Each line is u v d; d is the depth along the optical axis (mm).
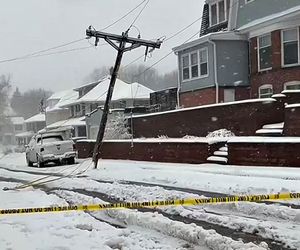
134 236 7281
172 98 31766
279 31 22734
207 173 14828
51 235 7410
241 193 10703
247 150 16031
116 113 30812
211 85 26031
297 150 14445
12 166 27953
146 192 11859
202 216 8445
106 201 11070
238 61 26016
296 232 7051
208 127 21672
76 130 53312
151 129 26344
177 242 6859
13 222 8758
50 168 23219
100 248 6461
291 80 22344
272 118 19125
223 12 28078
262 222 7719
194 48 27500
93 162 20500
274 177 12766
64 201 11367
